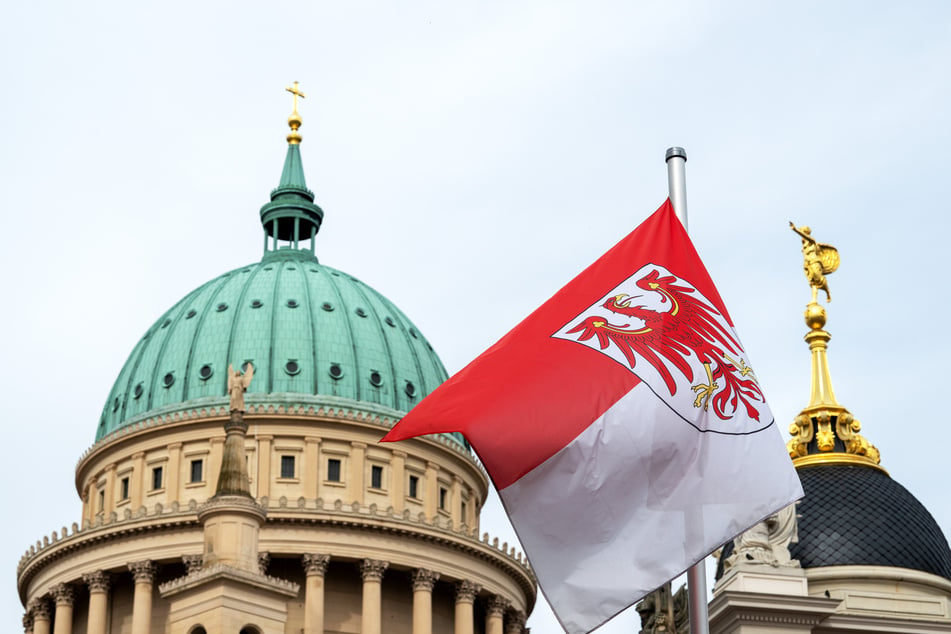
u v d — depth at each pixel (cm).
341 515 17438
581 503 4378
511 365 4538
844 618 8431
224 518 14212
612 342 4594
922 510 9344
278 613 13938
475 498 19350
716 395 4566
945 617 8894
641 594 4319
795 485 4503
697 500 4422
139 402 18762
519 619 18888
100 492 18612
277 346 18750
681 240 4838
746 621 8262
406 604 17900
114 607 17638
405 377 19175
